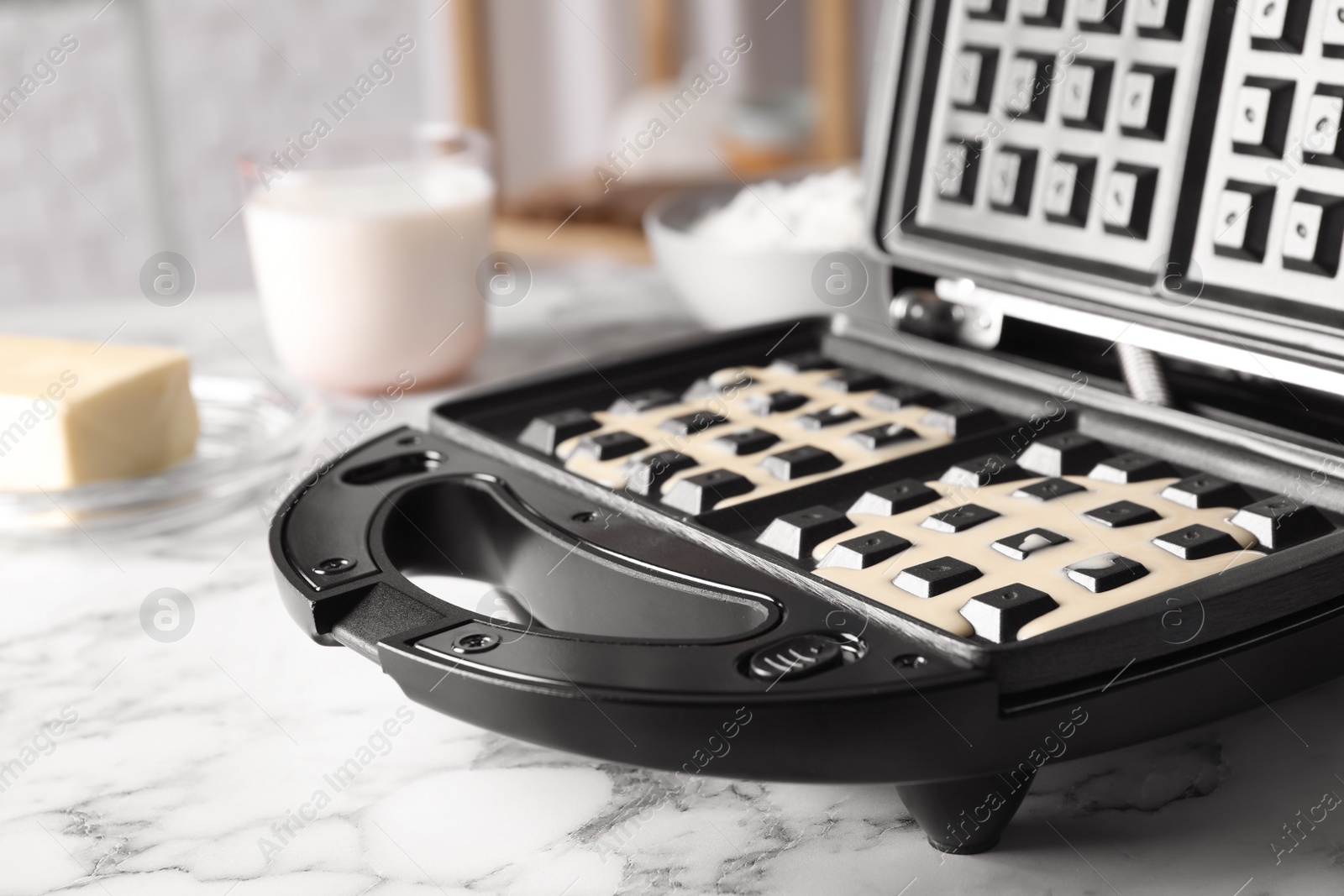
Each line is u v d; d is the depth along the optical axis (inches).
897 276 45.0
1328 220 33.1
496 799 30.0
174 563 41.4
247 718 33.3
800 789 30.1
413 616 29.0
